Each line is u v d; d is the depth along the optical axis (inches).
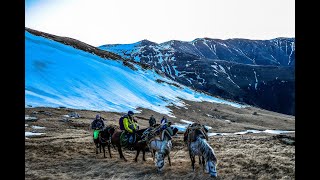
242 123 2997.0
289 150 649.6
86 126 1443.2
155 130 544.7
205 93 4635.8
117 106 2409.0
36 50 2891.2
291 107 7657.5
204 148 461.4
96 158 663.8
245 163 530.9
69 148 770.8
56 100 2071.9
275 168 472.7
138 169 542.3
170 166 551.5
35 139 966.4
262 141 852.6
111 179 474.9
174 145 843.4
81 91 2452.0
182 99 3572.8
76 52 3486.7
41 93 2121.1
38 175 511.2
